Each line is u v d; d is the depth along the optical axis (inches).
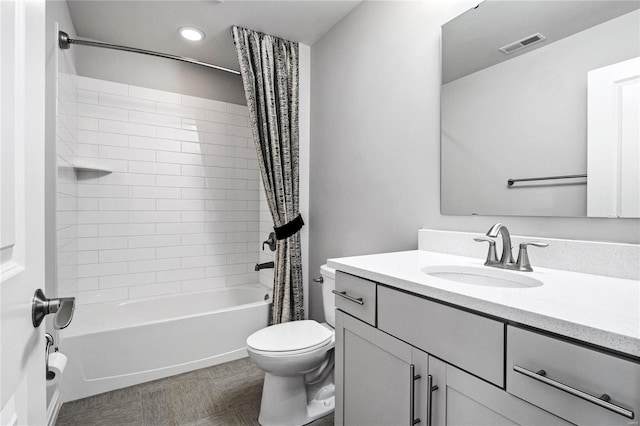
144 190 105.3
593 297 30.3
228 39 96.2
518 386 27.2
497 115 51.1
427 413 34.9
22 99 21.0
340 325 49.3
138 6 80.1
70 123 83.9
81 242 96.3
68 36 74.0
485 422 29.6
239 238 122.2
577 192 42.2
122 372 77.5
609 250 39.0
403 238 68.1
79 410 68.3
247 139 123.4
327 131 93.6
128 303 99.5
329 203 92.7
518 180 48.4
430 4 62.2
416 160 64.9
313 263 100.8
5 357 18.0
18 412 20.0
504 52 50.3
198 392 75.2
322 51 95.7
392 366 39.9
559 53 44.1
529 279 39.3
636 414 20.9
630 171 37.8
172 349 83.6
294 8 82.1
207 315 88.4
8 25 18.9
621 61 38.5
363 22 79.1
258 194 126.0
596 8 40.7
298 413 64.0
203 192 115.3
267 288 117.2
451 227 58.2
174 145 110.0
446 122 58.4
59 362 35.4
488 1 52.6
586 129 41.4
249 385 78.4
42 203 24.1
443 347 33.5
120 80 101.2
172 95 109.3
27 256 21.7
